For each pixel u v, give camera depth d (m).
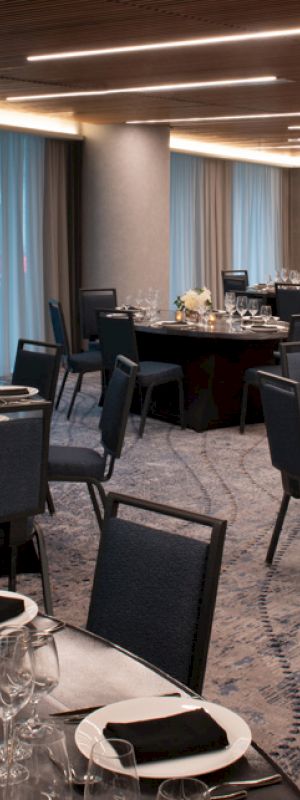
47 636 1.55
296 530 5.12
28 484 3.45
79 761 1.49
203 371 7.82
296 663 3.51
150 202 11.31
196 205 14.07
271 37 6.08
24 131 10.60
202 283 14.20
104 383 8.70
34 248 11.19
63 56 6.80
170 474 6.34
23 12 5.35
